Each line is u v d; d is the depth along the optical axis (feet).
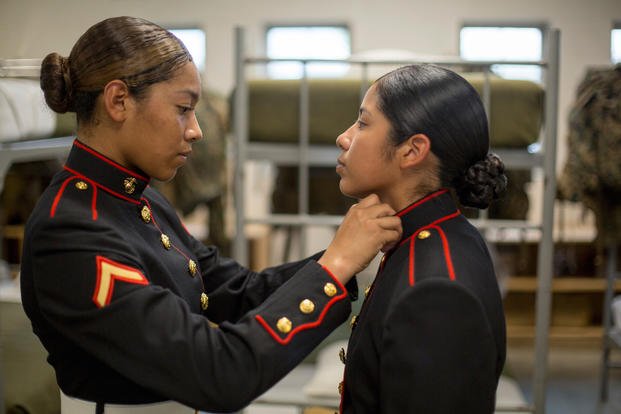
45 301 3.53
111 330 3.40
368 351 3.49
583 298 14.92
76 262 3.47
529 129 8.04
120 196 3.88
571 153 10.05
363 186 3.73
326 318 3.66
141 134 3.71
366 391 3.52
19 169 12.10
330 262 3.73
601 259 14.90
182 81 3.72
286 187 11.62
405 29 16.99
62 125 7.47
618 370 13.37
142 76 3.62
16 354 6.91
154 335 3.40
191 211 10.95
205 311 4.86
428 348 3.17
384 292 3.50
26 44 7.02
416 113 3.51
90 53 3.65
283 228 17.40
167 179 3.92
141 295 3.44
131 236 3.82
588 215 16.08
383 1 16.97
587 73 10.23
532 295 14.93
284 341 3.55
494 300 3.51
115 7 16.21
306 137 8.21
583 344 14.80
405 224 3.71
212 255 4.93
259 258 16.02
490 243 13.05
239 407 3.53
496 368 3.63
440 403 3.14
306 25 17.46
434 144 3.54
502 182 3.78
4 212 13.03
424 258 3.43
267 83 8.39
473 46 17.11
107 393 3.89
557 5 16.47
